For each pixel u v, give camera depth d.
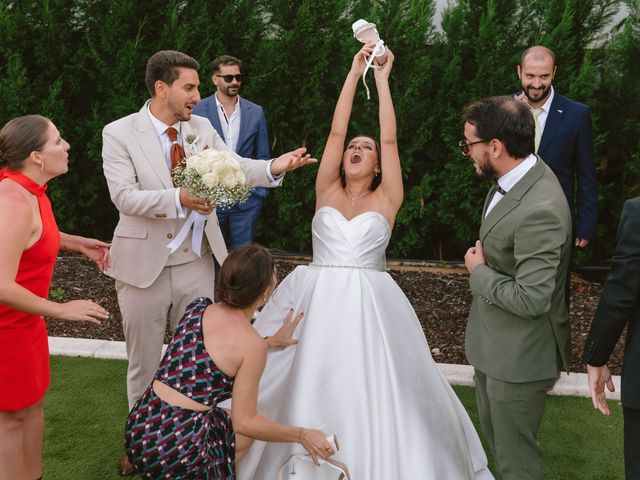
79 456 3.32
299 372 2.71
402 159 6.06
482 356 2.69
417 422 2.70
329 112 6.18
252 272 2.41
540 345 2.56
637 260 2.24
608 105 5.75
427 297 5.41
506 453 2.66
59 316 2.51
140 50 6.05
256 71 5.99
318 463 2.43
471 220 6.04
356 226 3.03
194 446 2.37
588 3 5.53
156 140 3.28
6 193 2.54
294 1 5.92
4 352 2.61
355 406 2.62
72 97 6.38
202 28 5.99
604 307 2.35
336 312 2.84
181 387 2.39
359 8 5.93
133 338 3.43
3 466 2.72
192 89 3.23
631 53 5.56
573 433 3.64
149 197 3.13
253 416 2.37
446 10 5.85
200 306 2.53
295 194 6.18
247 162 3.49
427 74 5.77
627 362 2.36
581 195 4.24
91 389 4.00
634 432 2.38
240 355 2.36
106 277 5.77
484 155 2.54
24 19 6.04
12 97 5.99
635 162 5.63
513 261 2.55
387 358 2.79
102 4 6.05
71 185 6.47
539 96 4.04
